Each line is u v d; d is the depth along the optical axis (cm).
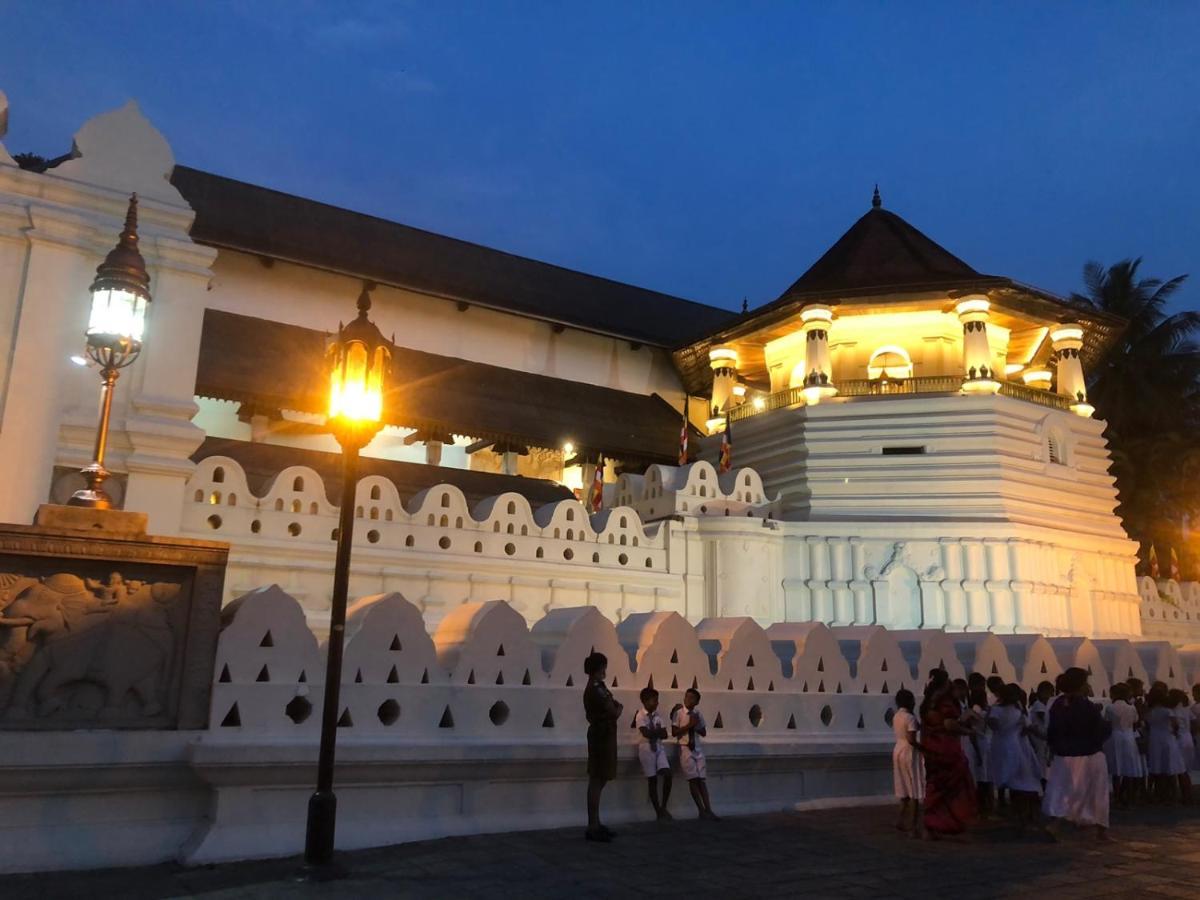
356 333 823
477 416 3175
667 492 2638
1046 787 1027
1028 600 2708
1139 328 4394
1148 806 1277
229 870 711
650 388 4075
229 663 789
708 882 702
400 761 820
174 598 779
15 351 1531
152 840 750
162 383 1634
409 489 2570
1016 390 3108
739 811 1021
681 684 1042
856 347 3469
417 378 3262
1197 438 4244
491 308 3534
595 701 871
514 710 921
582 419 3488
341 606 757
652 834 885
